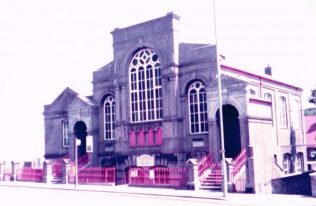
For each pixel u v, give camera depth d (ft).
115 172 103.76
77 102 113.80
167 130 95.40
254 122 80.84
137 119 102.94
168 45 97.09
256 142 80.23
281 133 121.08
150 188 84.74
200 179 80.23
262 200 61.72
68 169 101.96
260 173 75.87
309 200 61.11
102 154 110.52
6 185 98.63
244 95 80.23
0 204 58.13
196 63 94.02
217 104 84.79
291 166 123.54
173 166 93.91
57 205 56.65
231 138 93.30
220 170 80.28
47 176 105.09
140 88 103.19
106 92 111.14
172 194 70.85
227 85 83.35
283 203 57.82
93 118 110.52
